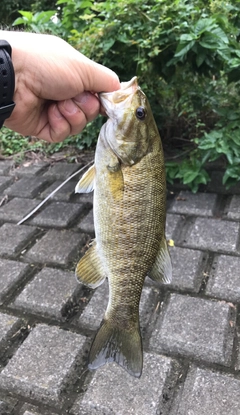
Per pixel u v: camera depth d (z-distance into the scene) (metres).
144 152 0.24
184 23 0.50
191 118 0.70
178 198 0.56
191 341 0.33
